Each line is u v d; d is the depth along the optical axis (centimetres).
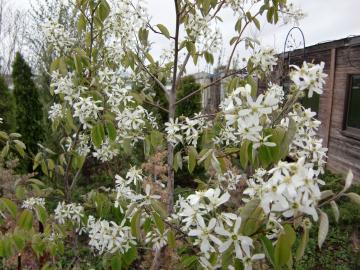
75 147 158
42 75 404
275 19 133
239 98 78
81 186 354
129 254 104
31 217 124
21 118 403
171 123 113
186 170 359
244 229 67
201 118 134
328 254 259
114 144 130
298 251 68
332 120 432
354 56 372
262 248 77
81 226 170
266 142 75
